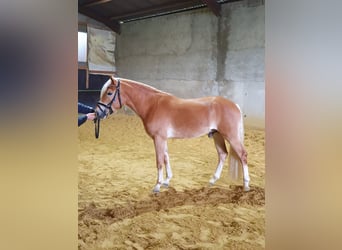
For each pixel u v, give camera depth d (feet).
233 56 15.10
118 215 6.25
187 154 10.89
